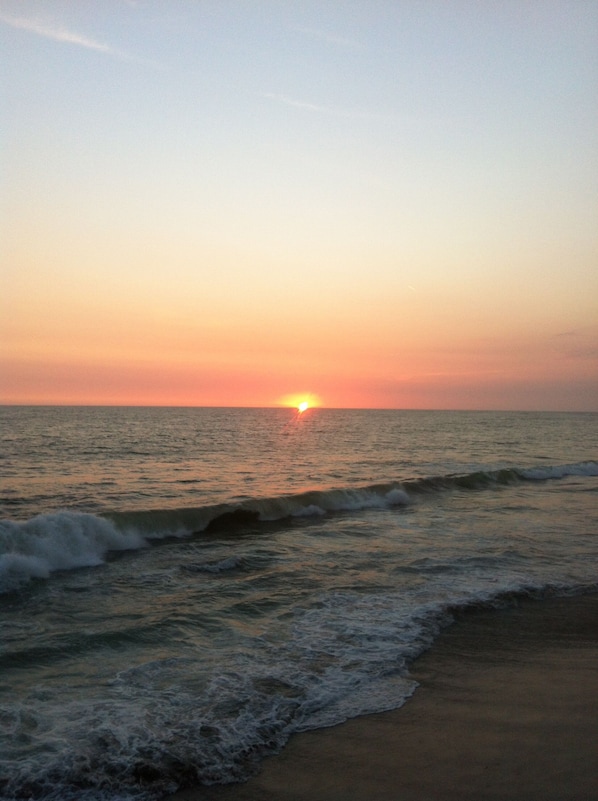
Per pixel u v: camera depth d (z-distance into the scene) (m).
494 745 5.24
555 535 14.74
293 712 5.81
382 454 42.47
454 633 8.20
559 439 68.50
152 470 29.50
